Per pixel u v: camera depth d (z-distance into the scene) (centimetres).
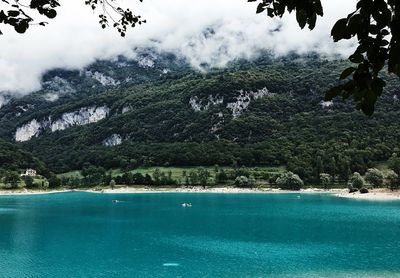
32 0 662
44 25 679
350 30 408
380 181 18038
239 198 17112
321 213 11456
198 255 6034
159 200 16712
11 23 658
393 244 6650
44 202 16275
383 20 391
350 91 443
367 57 411
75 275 5009
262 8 540
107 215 11569
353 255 5806
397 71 395
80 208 13700
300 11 482
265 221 9862
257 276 4762
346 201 15238
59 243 7219
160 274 4978
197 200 16425
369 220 9862
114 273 5072
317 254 5931
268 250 6309
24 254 6278
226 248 6538
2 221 10350
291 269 5053
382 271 4859
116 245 6956
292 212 11794
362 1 396
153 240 7406
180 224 9525
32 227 9244
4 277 4941
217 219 10388
